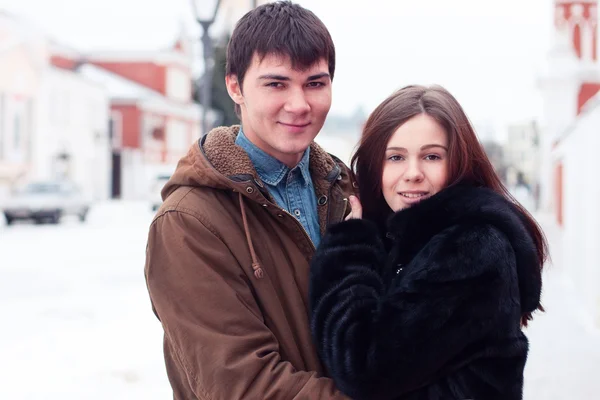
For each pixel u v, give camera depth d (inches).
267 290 79.9
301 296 82.7
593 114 317.1
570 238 436.5
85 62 1919.3
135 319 326.3
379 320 73.2
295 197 88.3
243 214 79.9
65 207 915.4
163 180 1179.3
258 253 80.9
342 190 93.4
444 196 79.5
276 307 79.9
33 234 768.9
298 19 80.4
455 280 71.8
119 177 1660.9
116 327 309.7
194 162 80.4
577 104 1027.3
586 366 230.5
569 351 251.1
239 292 77.5
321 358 79.6
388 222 83.8
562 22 1069.8
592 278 311.3
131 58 1920.5
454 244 73.1
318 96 81.9
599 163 299.1
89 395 219.5
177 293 76.9
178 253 77.1
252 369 74.1
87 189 1486.2
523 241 76.0
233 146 82.0
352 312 75.5
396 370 71.6
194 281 76.4
